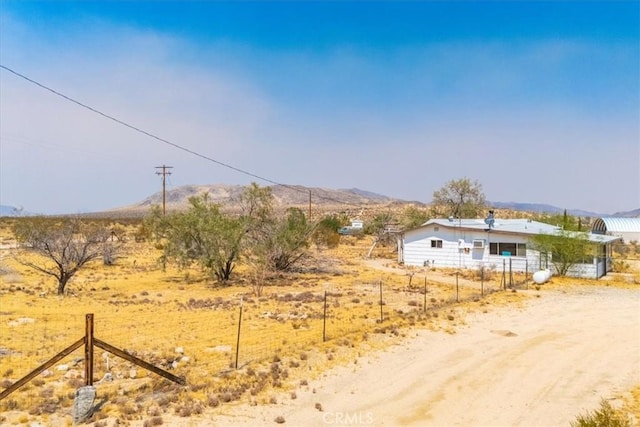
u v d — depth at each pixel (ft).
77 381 42.09
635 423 34.55
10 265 130.62
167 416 34.88
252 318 69.41
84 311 73.67
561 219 187.52
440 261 138.82
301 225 122.93
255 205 119.03
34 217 141.18
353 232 293.23
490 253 131.03
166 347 53.83
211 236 105.29
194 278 115.75
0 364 46.91
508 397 40.55
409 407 38.34
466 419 36.22
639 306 79.36
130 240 217.56
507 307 77.46
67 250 97.96
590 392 41.52
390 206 609.42
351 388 42.19
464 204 232.12
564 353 52.85
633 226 212.43
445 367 48.06
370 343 55.31
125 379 43.37
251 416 35.63
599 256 116.98
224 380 42.70
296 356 50.03
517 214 363.76
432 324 64.75
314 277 117.19
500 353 52.75
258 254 110.63
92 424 33.19
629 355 52.13
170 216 116.26
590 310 76.02
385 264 147.43
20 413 34.88
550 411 37.63
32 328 61.62
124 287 101.30
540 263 120.37
